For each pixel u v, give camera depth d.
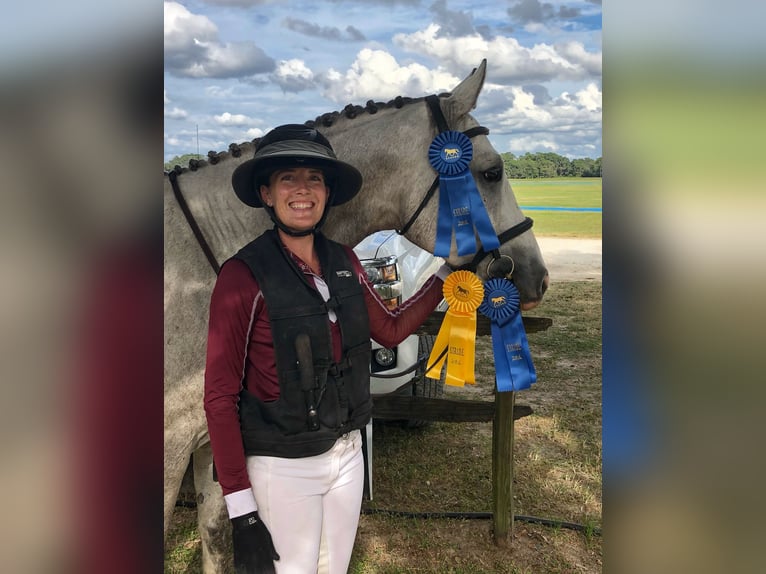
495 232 1.85
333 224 1.97
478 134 1.87
